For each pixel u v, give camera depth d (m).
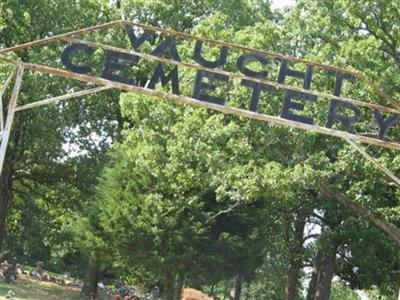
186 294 38.06
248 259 35.16
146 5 42.75
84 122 43.34
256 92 16.06
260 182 25.25
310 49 28.52
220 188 26.19
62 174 43.69
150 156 29.00
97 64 35.03
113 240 34.88
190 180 27.67
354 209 27.73
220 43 15.98
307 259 43.91
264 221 36.19
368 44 26.59
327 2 28.83
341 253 42.47
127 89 15.78
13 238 62.97
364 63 26.27
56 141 42.31
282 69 16.22
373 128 26.28
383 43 29.00
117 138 43.44
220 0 42.69
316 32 28.59
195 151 26.69
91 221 36.03
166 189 33.53
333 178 27.45
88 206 38.16
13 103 15.81
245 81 16.08
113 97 42.66
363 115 26.27
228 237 34.16
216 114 27.00
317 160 25.78
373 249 36.25
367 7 28.42
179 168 27.23
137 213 34.06
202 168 27.83
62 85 40.41
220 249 34.31
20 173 44.75
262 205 35.19
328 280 38.78
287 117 16.12
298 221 41.25
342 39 28.61
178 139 27.00
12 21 40.75
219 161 26.27
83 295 43.88
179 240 33.59
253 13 42.22
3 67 35.94
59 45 41.12
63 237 59.75
